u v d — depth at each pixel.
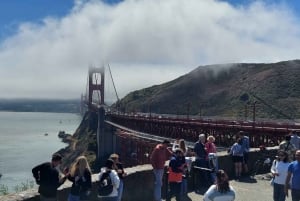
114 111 127.12
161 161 12.41
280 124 52.81
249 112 136.88
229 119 74.56
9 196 9.27
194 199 13.48
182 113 165.88
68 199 9.19
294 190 10.21
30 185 15.30
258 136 53.06
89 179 9.08
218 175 8.24
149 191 12.83
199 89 179.62
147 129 90.31
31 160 122.44
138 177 12.53
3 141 189.62
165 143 12.55
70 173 9.08
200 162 15.12
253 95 148.38
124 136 90.00
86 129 160.38
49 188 8.73
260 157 19.28
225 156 17.59
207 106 161.75
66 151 142.25
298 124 52.47
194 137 68.62
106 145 114.88
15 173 95.44
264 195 14.54
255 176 18.02
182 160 12.57
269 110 132.88
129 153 91.62
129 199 12.26
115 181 9.66
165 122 79.88
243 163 18.00
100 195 9.66
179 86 191.00
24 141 190.50
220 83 176.88
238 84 165.12
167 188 12.96
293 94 138.50
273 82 149.75
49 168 8.80
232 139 58.09
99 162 110.75
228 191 8.20
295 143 16.94
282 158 11.50
